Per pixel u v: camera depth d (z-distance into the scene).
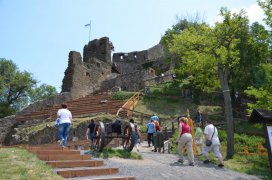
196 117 26.20
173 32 45.09
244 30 21.47
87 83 45.62
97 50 57.28
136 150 18.81
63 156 11.94
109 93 39.88
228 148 18.72
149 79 43.72
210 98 36.38
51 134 28.69
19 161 10.62
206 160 15.30
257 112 13.99
